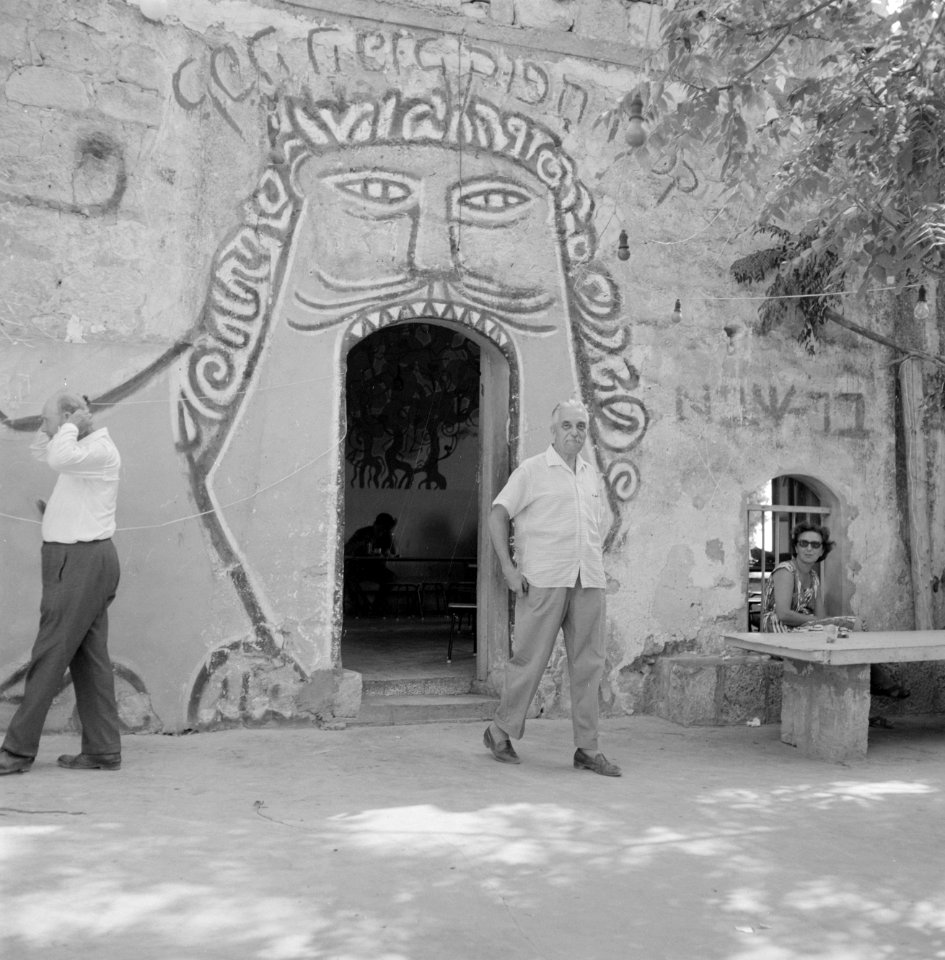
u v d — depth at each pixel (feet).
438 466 48.73
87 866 13.73
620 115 22.77
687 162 27.99
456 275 25.49
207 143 23.56
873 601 29.73
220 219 23.56
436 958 11.45
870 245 24.84
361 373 47.78
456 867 14.26
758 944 12.19
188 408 23.15
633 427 27.14
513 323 26.02
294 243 24.12
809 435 29.17
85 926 11.88
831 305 29.27
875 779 20.86
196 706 22.94
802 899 13.64
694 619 27.61
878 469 29.96
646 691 27.07
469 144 25.72
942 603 30.25
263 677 23.50
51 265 22.41
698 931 12.50
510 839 15.58
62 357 22.38
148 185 23.09
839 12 24.04
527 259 26.21
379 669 28.76
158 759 20.29
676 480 27.55
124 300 22.85
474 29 25.79
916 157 23.30
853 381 29.76
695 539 27.68
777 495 30.09
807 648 22.18
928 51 23.39
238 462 23.48
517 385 26.00
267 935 11.82
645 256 27.53
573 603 20.48
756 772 21.09
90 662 19.22
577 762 20.61
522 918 12.66
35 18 22.45
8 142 22.21
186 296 23.25
